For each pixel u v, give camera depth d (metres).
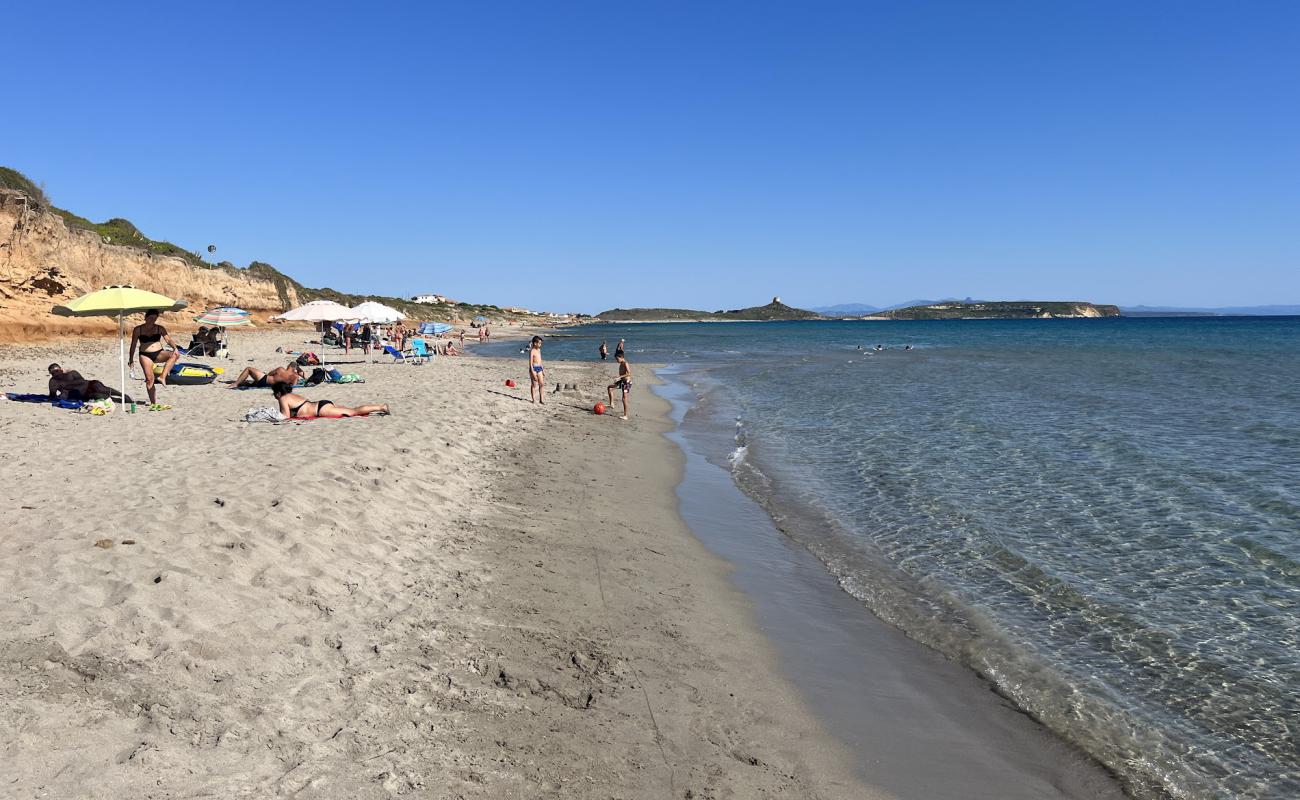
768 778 4.55
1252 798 4.63
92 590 5.29
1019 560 8.73
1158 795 4.66
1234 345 63.94
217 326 29.61
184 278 53.25
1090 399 23.77
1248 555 8.72
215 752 3.85
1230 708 5.61
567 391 24.14
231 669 4.66
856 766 4.81
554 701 5.07
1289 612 7.18
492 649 5.67
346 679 4.86
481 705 4.86
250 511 7.35
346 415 14.27
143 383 19.59
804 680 5.95
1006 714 5.56
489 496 10.13
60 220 36.88
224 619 5.22
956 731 5.31
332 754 4.06
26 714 3.80
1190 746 5.16
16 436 11.12
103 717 3.92
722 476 13.34
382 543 7.43
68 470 8.88
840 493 11.97
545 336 104.69
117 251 44.06
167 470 8.97
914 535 9.75
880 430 17.78
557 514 9.77
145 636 4.79
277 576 6.09
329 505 8.02
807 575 8.40
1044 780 4.78
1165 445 15.35
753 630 6.84
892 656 6.45
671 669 5.82
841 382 31.11
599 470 12.87
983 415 20.14
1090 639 6.75
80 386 15.34
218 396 17.38
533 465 12.48
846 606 7.54
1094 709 5.62
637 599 7.20
